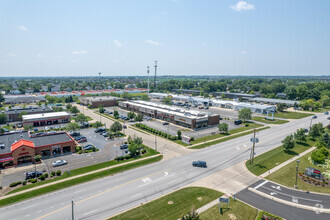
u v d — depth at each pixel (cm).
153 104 13350
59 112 11250
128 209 3656
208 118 9725
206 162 5656
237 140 7606
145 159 5806
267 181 4688
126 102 14462
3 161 5319
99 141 7494
